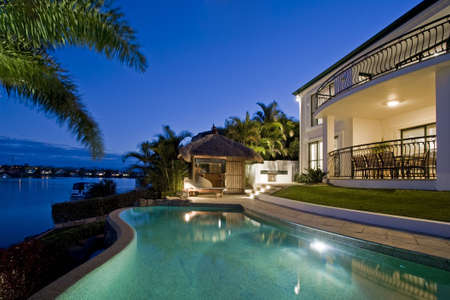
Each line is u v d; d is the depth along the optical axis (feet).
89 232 22.35
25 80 12.79
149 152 50.90
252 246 16.58
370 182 27.30
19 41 11.34
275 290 10.46
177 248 16.19
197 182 41.70
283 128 74.74
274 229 21.38
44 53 13.34
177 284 11.08
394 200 21.30
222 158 45.91
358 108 33.73
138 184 60.39
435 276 11.23
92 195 47.65
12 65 11.30
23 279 10.39
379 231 16.37
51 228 27.91
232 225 23.04
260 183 58.95
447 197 18.88
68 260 15.53
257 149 60.34
